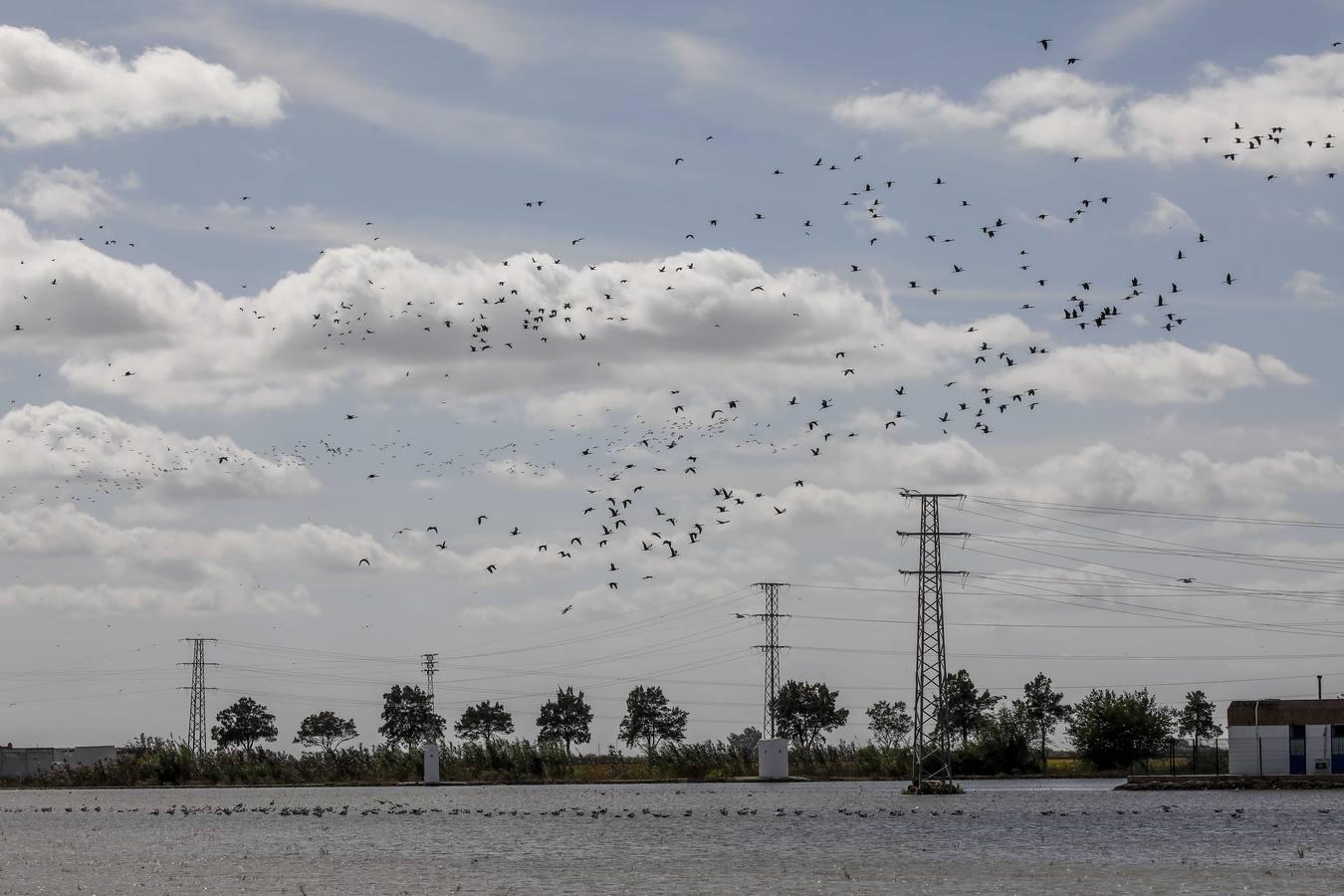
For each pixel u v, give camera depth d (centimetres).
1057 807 14100
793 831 11412
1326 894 7444
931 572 15225
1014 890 7656
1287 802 14800
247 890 8000
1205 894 7469
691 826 12050
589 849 10106
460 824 12738
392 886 8081
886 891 7656
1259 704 18488
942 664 15862
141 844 11081
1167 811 13375
